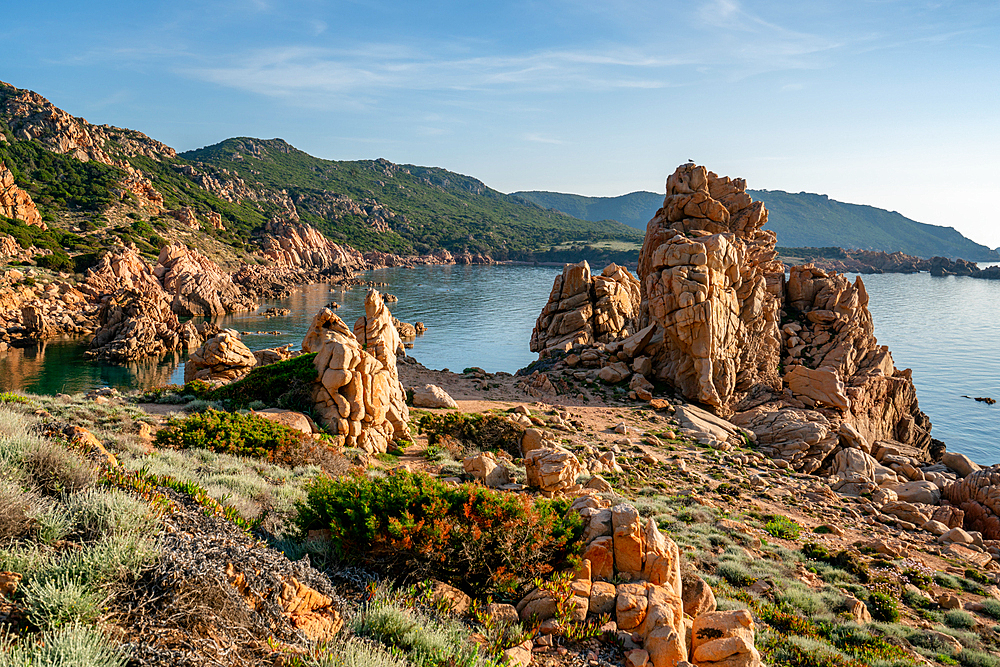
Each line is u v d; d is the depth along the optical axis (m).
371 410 26.38
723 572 17.14
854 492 33.00
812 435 39.06
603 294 60.28
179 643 6.14
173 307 130.88
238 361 42.81
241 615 6.90
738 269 48.25
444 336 116.88
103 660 5.45
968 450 66.56
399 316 142.00
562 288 60.84
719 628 9.71
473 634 8.80
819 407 47.34
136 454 15.70
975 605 17.67
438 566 10.45
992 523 28.22
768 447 39.47
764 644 12.27
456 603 9.71
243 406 26.94
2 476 8.09
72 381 72.88
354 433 25.16
